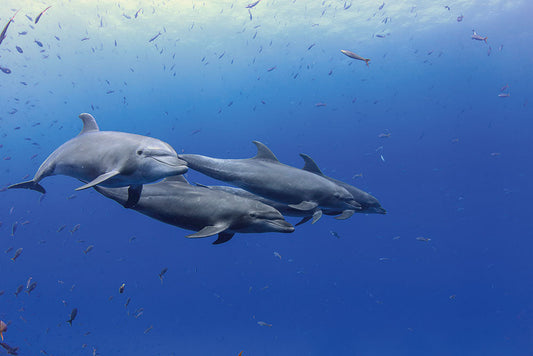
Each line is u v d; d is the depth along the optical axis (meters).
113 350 26.05
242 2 24.55
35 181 4.88
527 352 26.50
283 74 34.06
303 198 5.97
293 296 37.72
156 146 3.97
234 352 26.58
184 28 26.97
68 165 4.43
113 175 3.74
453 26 29.14
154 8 24.14
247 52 30.95
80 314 32.25
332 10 26.06
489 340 29.09
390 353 27.33
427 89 37.09
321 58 32.06
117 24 25.38
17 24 23.98
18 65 27.98
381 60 32.53
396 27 28.84
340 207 6.42
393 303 38.50
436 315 35.69
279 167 6.01
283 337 29.50
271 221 4.16
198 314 35.50
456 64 34.00
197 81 33.81
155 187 4.32
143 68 30.91
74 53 27.69
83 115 5.10
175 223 4.30
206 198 4.17
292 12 26.19
